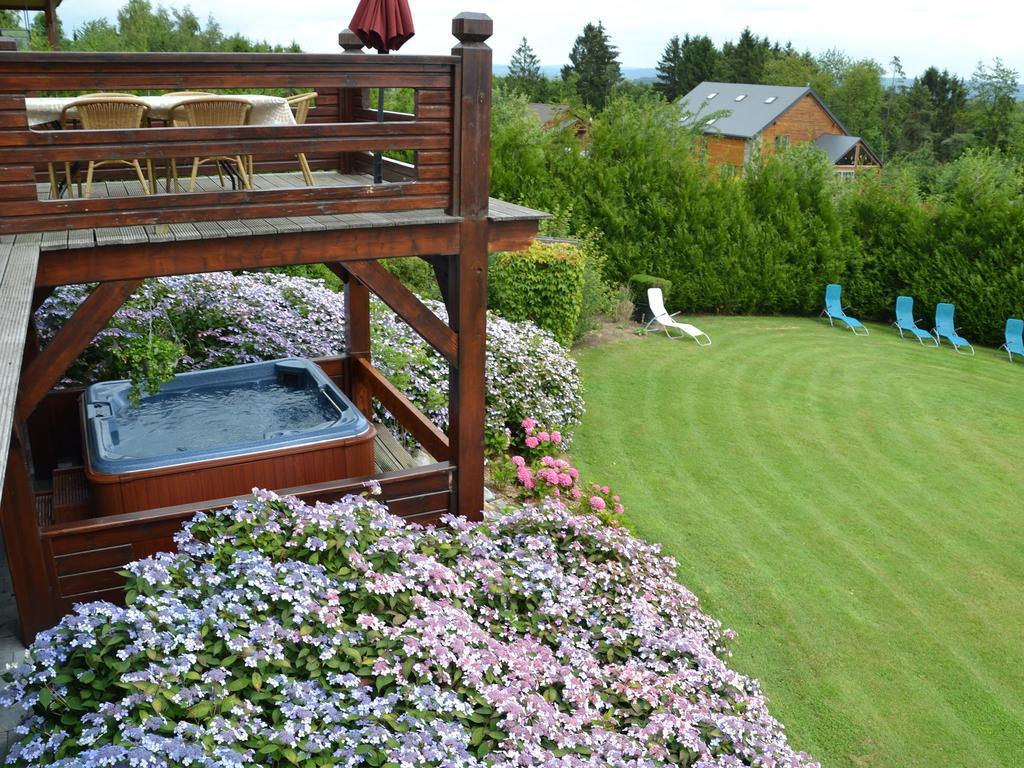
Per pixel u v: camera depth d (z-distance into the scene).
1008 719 4.75
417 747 2.95
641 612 4.50
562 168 14.53
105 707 2.88
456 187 4.37
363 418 5.25
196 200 3.95
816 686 4.94
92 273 3.80
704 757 3.44
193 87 3.78
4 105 3.55
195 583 3.60
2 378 2.25
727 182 14.90
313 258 4.19
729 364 11.87
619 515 6.51
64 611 4.15
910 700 4.87
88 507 4.72
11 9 9.53
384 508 4.46
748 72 69.00
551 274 10.80
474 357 4.70
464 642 3.61
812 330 14.50
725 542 6.57
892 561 6.48
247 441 4.93
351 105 6.07
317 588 3.67
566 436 8.21
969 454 8.91
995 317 13.64
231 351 6.88
